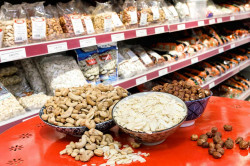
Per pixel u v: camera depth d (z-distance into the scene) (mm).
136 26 1982
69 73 1715
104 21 1764
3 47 1341
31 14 1503
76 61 1887
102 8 1862
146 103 979
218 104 1282
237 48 3732
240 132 968
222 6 3404
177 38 2793
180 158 823
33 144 987
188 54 2479
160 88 1148
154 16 2107
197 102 996
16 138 1050
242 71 4207
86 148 873
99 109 968
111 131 1073
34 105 1489
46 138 1038
